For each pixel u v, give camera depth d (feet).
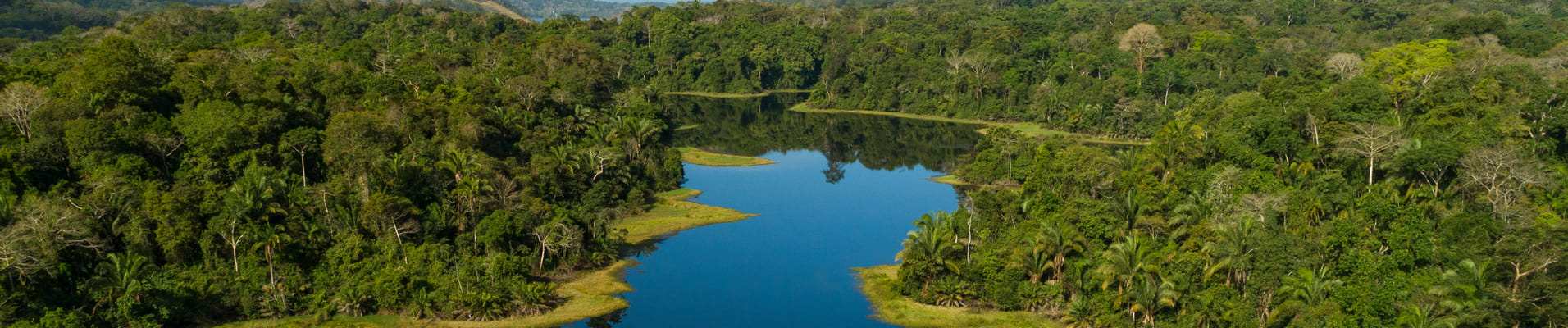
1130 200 318.24
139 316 252.42
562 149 409.08
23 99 329.31
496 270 294.25
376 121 368.89
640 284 329.72
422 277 289.74
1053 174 397.39
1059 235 285.02
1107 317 261.65
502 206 345.31
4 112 320.29
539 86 510.58
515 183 378.94
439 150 380.17
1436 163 319.27
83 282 262.26
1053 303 282.56
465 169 356.18
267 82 399.44
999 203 341.82
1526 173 312.71
